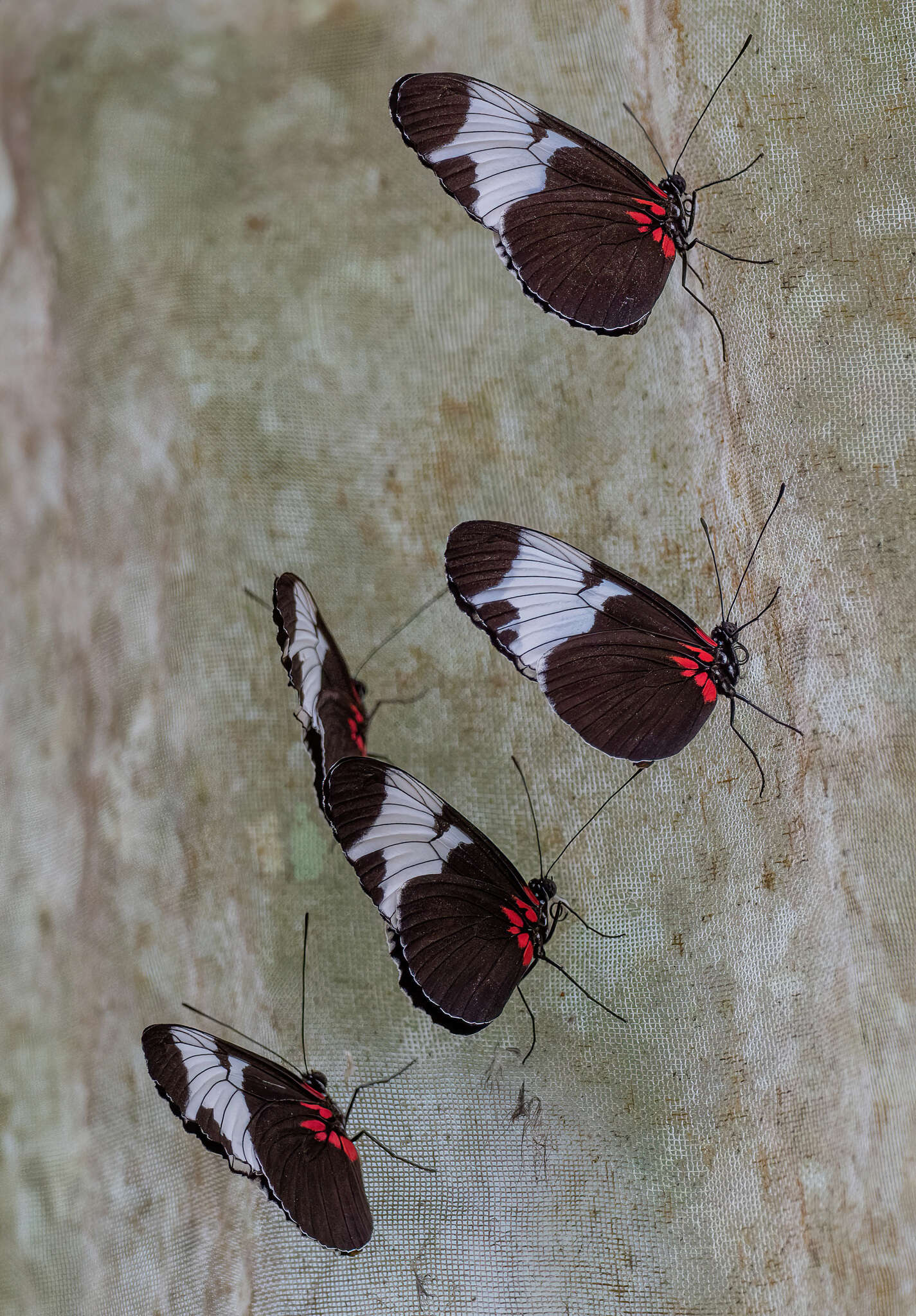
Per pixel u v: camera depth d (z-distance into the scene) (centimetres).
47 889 65
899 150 62
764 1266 61
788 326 62
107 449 65
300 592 61
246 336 65
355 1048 63
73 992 64
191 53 66
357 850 59
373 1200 62
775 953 61
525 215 59
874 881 61
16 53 66
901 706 61
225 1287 62
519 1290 61
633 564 63
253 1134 60
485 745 63
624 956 62
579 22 64
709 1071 61
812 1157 61
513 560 59
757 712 61
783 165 62
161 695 65
